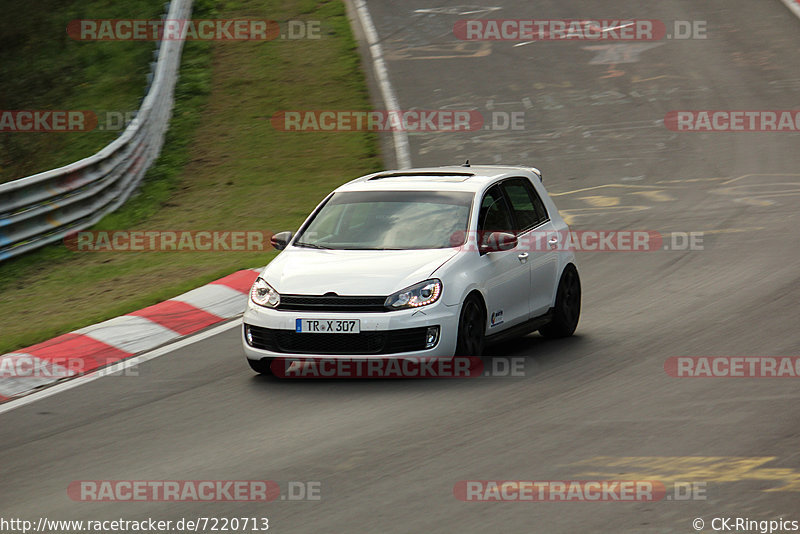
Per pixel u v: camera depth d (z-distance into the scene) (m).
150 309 42.91
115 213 67.44
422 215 34.66
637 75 96.62
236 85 98.12
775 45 102.88
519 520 20.05
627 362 33.06
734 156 73.69
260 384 32.22
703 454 23.55
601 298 44.12
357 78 99.31
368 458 24.33
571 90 93.38
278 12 120.50
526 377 31.66
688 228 56.97
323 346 31.52
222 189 72.56
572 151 77.62
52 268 55.06
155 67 96.25
